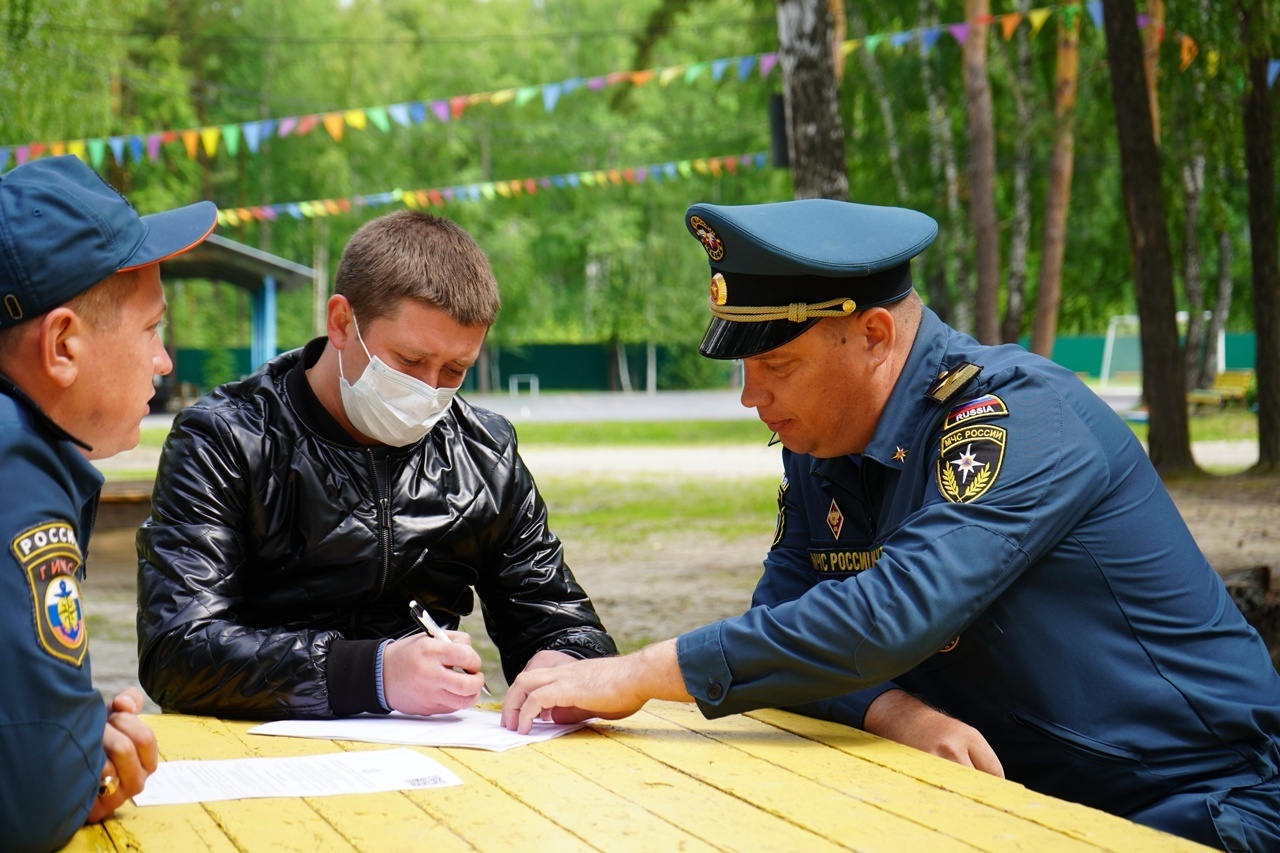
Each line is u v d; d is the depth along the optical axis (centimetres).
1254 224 1368
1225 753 191
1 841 134
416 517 240
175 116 3584
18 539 137
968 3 1541
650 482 1487
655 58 4475
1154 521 199
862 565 224
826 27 903
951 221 2186
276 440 232
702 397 4022
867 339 204
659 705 218
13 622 134
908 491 204
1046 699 195
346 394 227
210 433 228
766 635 187
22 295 143
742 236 196
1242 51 1133
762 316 199
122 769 150
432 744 187
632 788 162
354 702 205
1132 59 1235
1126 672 193
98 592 743
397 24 4509
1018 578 193
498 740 188
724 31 4272
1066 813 149
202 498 224
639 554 918
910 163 2323
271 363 243
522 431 2478
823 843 138
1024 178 2102
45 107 1880
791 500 241
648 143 4522
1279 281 1370
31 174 149
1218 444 1817
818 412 206
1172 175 1620
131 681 518
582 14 4700
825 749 183
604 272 4794
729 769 171
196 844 141
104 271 148
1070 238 2347
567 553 929
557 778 167
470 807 154
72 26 1975
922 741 193
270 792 161
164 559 221
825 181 899
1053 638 193
